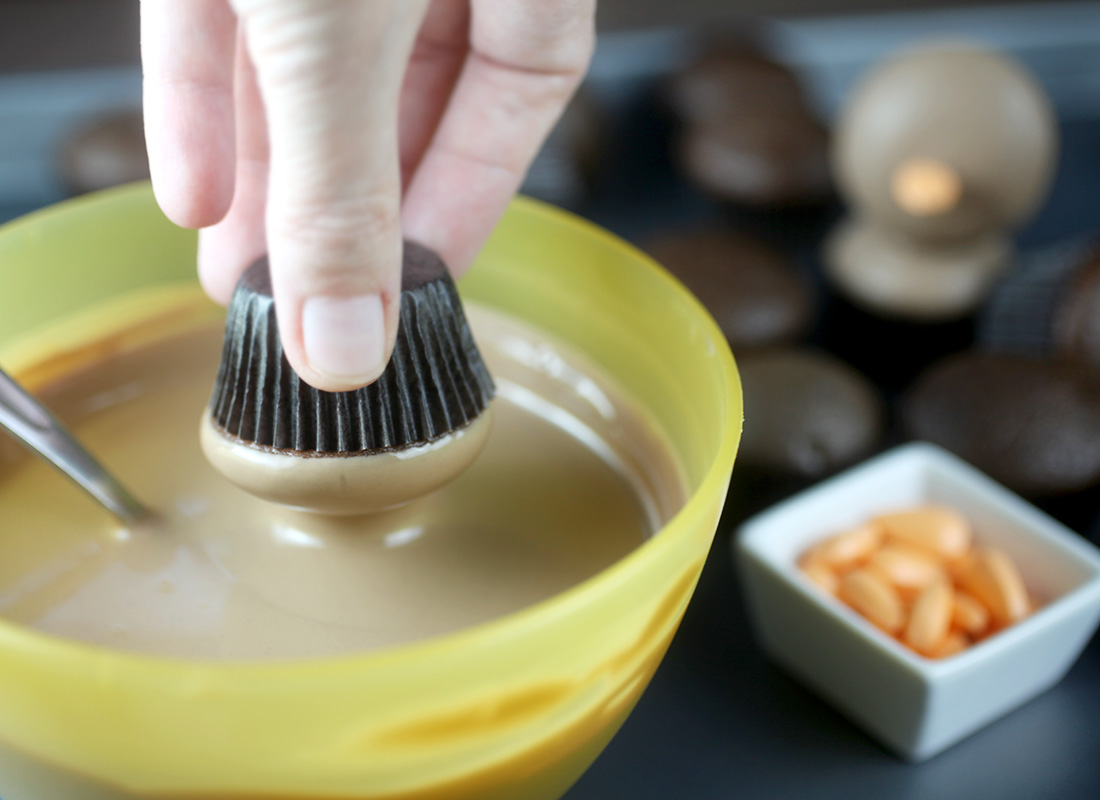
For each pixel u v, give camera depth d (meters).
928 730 0.36
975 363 0.52
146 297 0.34
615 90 0.82
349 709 0.23
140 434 0.32
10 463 0.31
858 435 0.48
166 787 0.24
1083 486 0.47
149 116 0.30
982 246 0.61
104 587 0.29
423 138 0.34
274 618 0.28
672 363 0.31
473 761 0.25
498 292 0.35
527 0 0.31
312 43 0.24
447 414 0.29
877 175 0.58
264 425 0.28
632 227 0.69
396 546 0.30
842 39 0.84
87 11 0.82
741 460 0.47
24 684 0.23
